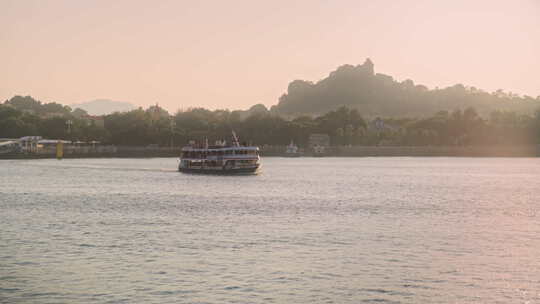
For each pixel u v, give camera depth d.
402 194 139.88
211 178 188.00
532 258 65.88
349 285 55.88
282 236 78.69
